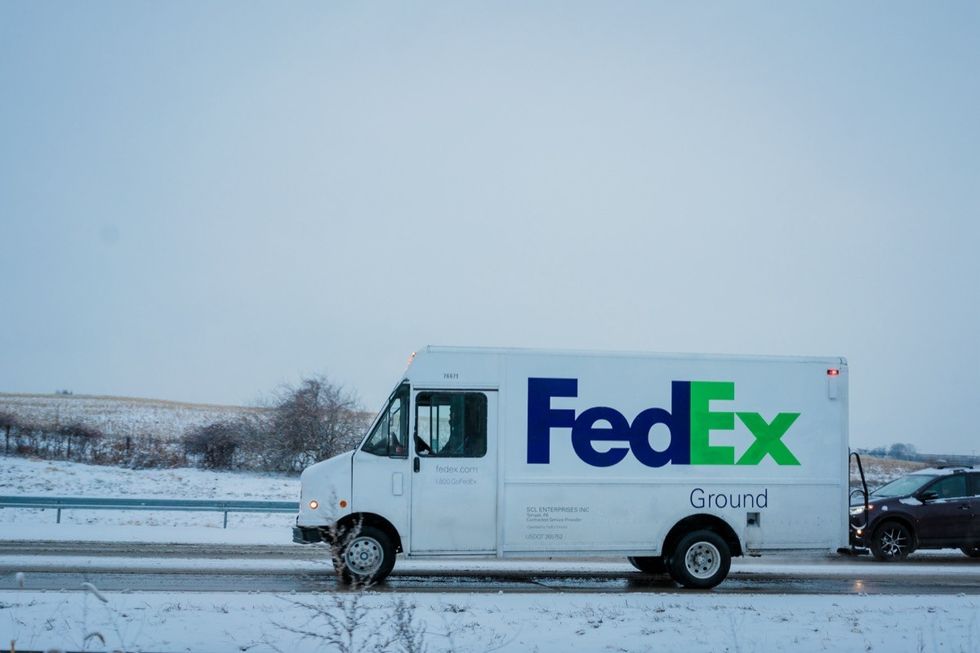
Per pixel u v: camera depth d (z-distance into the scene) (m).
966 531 18.06
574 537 13.09
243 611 9.70
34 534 19.11
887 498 18.23
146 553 16.33
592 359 13.31
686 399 13.43
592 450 13.20
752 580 14.50
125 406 65.88
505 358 13.15
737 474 13.44
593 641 8.81
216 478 33.69
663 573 15.08
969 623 9.66
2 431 41.44
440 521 12.88
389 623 9.24
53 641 8.25
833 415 13.73
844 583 14.26
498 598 11.28
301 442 37.97
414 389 12.99
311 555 16.41
